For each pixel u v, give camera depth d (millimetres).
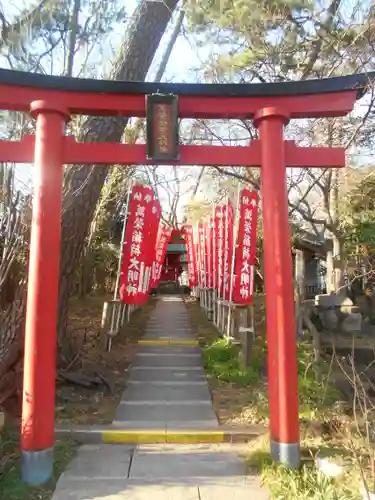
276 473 4266
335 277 13133
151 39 7828
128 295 9352
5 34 7090
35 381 4254
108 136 7441
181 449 5117
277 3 7555
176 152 4637
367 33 7707
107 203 15609
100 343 9383
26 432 4219
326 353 10078
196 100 4809
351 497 3760
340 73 8250
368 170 11578
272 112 4723
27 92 4547
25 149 4660
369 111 7367
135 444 5266
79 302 14391
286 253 4617
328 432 5387
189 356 9242
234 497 4027
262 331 10062
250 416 5992
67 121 4758
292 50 8180
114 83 4621
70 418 5840
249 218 8805
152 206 10156
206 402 6574
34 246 4391
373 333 12414
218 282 11562
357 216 12922
